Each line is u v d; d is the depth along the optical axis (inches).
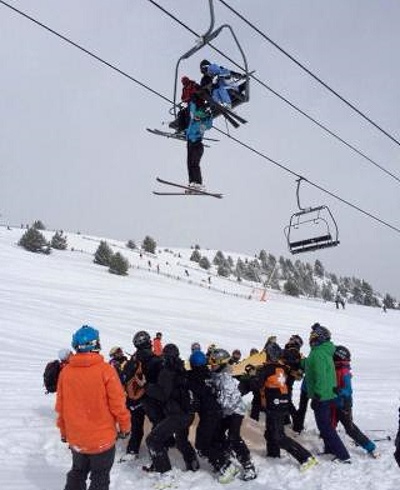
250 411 402.0
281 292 3380.9
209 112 324.5
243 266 4709.6
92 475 189.8
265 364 291.3
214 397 266.4
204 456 275.7
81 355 191.9
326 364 292.8
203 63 320.2
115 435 192.4
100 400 188.4
